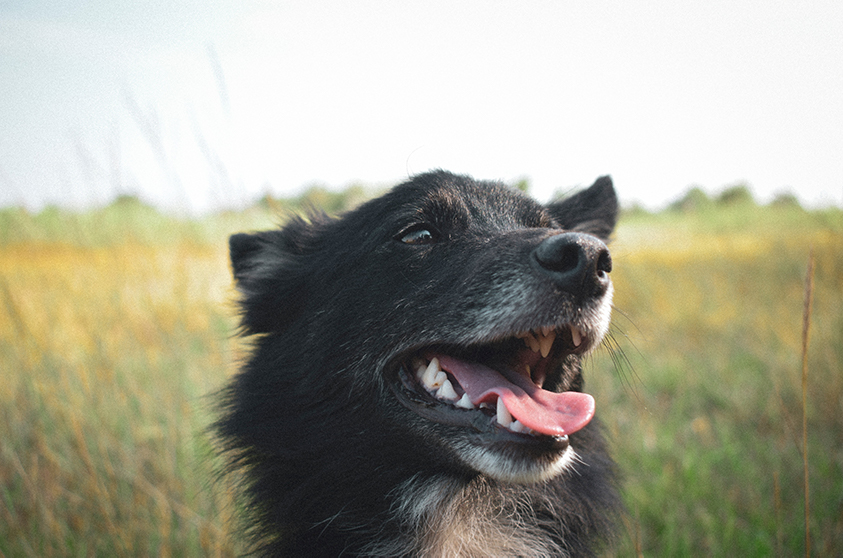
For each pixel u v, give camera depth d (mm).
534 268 389
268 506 446
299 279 478
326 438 432
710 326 1061
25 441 619
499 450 383
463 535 437
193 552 514
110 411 653
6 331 775
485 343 407
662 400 798
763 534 512
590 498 458
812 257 401
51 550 499
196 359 791
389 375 427
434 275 426
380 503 429
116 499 540
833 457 616
